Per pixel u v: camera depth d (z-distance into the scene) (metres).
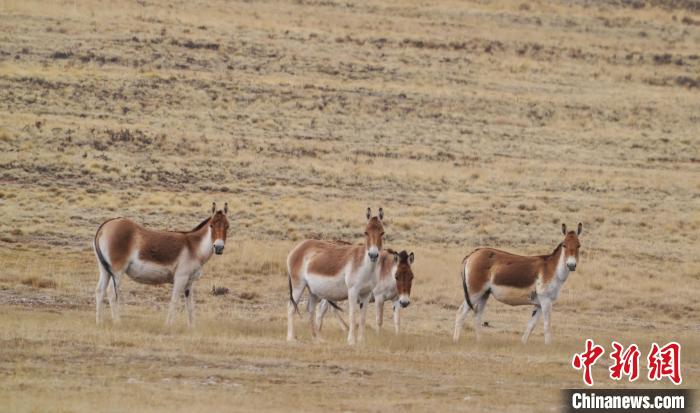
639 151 117.06
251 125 111.12
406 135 114.00
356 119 117.19
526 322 56.53
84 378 32.84
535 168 105.31
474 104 126.62
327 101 120.94
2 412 27.91
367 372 36.50
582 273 69.00
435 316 56.62
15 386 31.14
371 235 41.72
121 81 116.88
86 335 39.66
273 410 30.03
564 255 45.41
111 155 95.44
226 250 68.38
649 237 84.12
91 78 116.12
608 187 100.44
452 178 99.19
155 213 80.62
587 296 63.38
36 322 43.09
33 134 97.44
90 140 98.50
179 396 31.03
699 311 62.22
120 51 124.81
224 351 38.44
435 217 85.94
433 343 43.91
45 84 112.12
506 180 100.19
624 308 62.00
